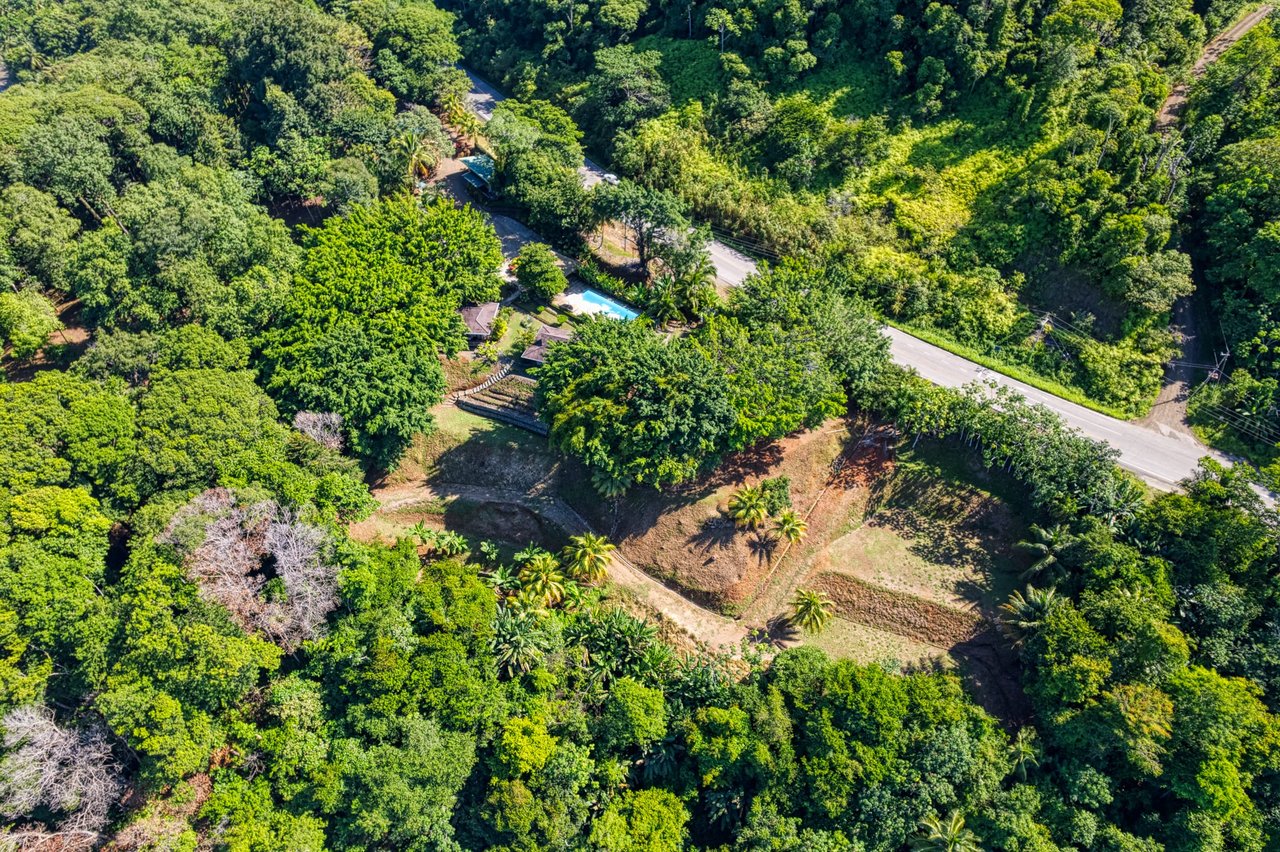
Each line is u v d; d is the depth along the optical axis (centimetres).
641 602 7569
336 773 5694
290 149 10425
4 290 8244
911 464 7875
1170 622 6406
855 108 10231
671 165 10494
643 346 7694
